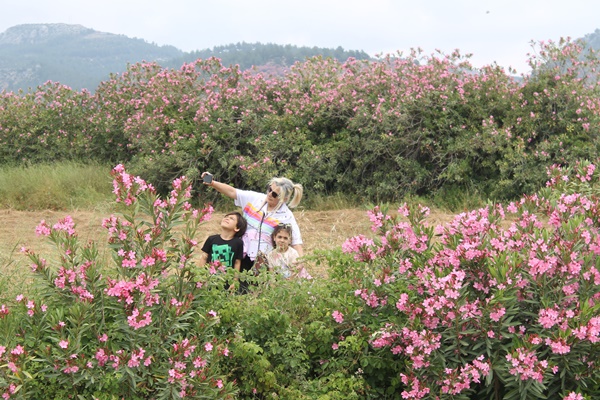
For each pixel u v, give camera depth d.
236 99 16.62
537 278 5.18
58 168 16.95
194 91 17.69
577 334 4.82
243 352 5.26
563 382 4.95
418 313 5.22
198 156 15.88
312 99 16.25
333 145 15.67
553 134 15.38
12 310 5.42
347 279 6.05
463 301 5.11
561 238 5.57
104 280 5.11
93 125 19.39
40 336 4.95
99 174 16.64
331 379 5.42
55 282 5.07
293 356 5.45
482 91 16.05
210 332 5.23
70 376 4.70
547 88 15.64
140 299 4.87
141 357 4.67
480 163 15.37
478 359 5.07
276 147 15.66
